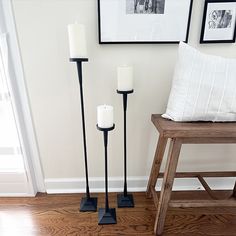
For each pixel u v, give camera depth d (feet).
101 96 3.94
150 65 3.76
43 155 4.36
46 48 3.57
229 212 4.10
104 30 3.45
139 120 4.15
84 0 3.32
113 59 3.69
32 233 3.67
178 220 3.92
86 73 3.76
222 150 4.41
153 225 3.81
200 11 3.42
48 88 3.84
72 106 3.99
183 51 3.14
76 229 3.74
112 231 3.70
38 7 3.33
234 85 3.07
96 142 4.29
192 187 4.68
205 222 3.88
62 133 4.18
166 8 3.34
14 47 3.52
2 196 4.57
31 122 4.05
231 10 3.37
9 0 3.26
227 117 3.22
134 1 3.29
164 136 2.98
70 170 4.52
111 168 4.54
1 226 3.83
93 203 4.21
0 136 4.05
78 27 2.95
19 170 4.30
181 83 3.16
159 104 4.04
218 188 4.71
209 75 3.05
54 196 4.56
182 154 4.45
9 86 3.61
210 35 3.52
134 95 3.96
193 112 3.18
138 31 3.47
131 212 4.10
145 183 4.64
